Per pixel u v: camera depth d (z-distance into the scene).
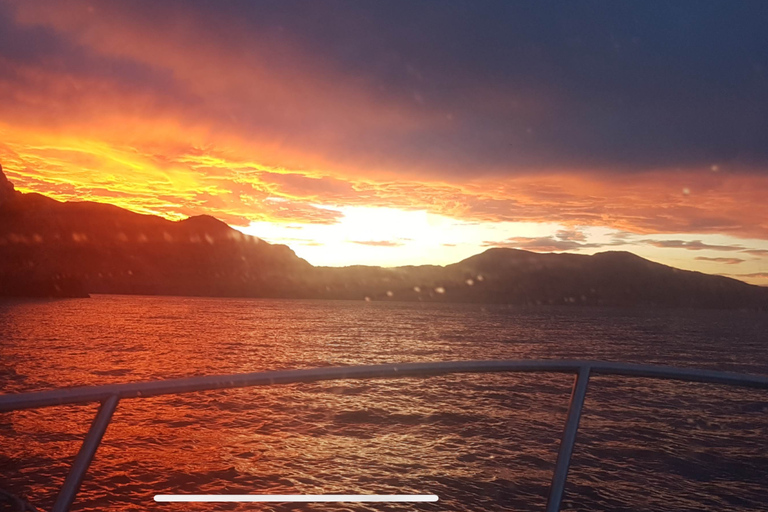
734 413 17.34
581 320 134.00
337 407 16.31
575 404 2.06
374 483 10.94
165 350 44.03
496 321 115.19
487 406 17.45
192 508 9.38
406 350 49.69
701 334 87.50
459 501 10.15
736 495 10.86
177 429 13.47
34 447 9.79
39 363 33.78
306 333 68.88
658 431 15.09
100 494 9.88
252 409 15.45
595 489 10.85
